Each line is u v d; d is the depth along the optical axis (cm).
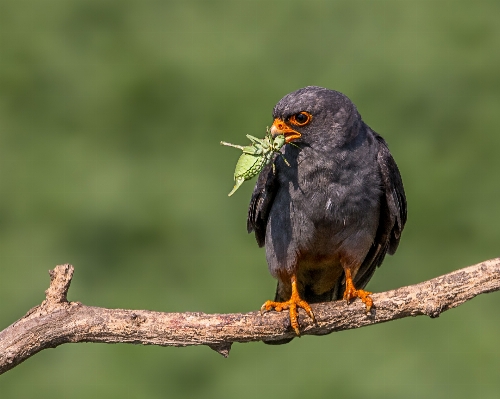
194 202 1614
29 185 1684
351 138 870
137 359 1374
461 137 1673
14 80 1822
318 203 877
